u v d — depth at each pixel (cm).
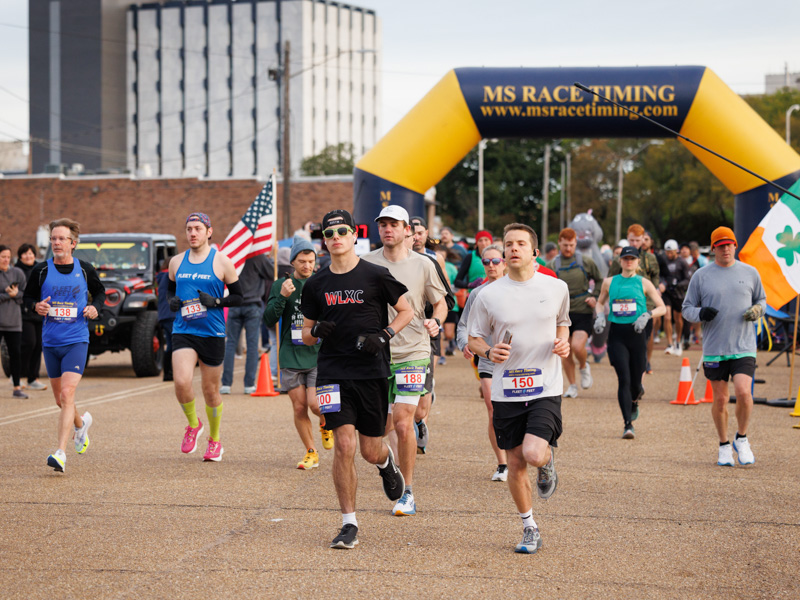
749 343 827
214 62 11550
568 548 564
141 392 1327
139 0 12062
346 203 4659
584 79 1655
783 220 1174
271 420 1074
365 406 571
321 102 11625
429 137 1689
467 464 827
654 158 6856
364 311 570
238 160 11500
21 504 664
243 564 525
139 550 552
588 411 1159
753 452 891
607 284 990
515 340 560
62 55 11856
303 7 11212
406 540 579
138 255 1606
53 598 466
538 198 8262
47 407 1173
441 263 889
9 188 5075
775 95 6512
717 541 581
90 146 11819
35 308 786
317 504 673
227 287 826
